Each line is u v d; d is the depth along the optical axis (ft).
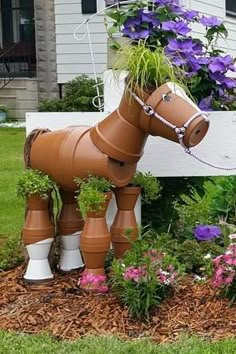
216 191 16.06
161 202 13.44
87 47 40.42
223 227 12.78
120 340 9.18
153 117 10.11
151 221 13.29
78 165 10.61
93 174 10.56
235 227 12.76
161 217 13.37
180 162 12.90
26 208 11.31
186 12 13.70
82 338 9.27
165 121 10.00
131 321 9.76
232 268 9.98
